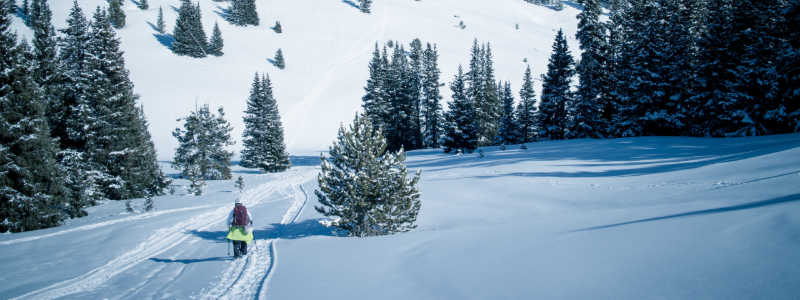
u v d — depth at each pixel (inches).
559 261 177.3
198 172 1487.5
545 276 162.6
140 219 647.8
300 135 2728.8
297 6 5900.6
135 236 477.4
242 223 328.8
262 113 1926.7
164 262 346.6
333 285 205.9
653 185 427.5
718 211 211.3
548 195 478.6
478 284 169.3
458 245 249.4
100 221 668.7
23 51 727.1
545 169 735.7
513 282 163.2
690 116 1304.1
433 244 267.3
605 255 172.9
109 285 275.0
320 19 5457.7
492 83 2311.8
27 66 733.3
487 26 6402.6
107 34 1056.2
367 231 393.7
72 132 984.3
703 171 447.2
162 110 2824.8
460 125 1545.3
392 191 412.2
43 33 963.3
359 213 403.9
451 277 185.9
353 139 414.6
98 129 1029.8
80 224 657.6
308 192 940.6
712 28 1175.0
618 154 866.1
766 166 370.6
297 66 3944.4
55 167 776.9
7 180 682.2
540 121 1807.3
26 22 3998.5
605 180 535.2
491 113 2174.0
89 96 1024.9
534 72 4291.3
